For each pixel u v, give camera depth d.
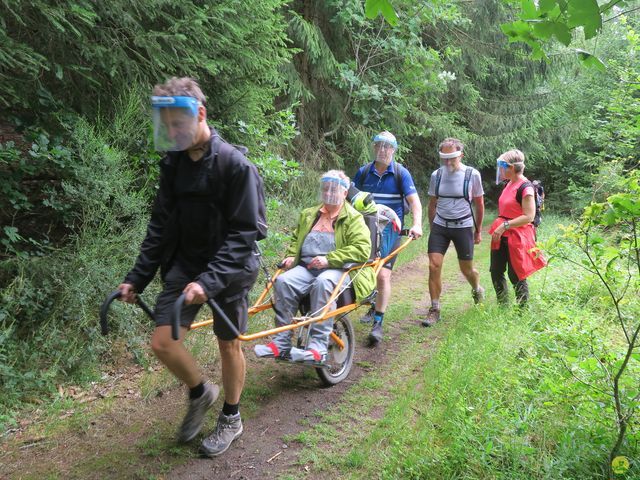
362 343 5.18
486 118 14.80
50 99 4.70
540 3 2.34
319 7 10.36
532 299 5.69
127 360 4.34
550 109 15.60
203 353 4.52
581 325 4.41
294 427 3.54
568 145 16.47
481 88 15.51
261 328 5.24
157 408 3.74
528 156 16.72
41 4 4.07
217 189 2.81
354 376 4.39
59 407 3.62
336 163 11.16
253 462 3.13
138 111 5.21
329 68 10.10
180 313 2.73
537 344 4.24
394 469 2.96
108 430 3.43
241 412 3.71
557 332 4.39
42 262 4.25
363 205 4.60
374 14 2.69
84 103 5.11
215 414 3.65
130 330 4.45
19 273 4.07
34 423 3.45
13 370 3.68
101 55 4.67
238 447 3.29
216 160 2.78
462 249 5.84
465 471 2.81
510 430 3.06
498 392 3.57
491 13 13.56
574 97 16.48
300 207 9.52
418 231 5.23
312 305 4.03
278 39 6.50
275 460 3.15
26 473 2.95
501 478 2.68
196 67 5.78
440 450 2.99
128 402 3.79
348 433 3.45
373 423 3.57
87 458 3.12
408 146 12.90
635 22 12.95
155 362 4.41
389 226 5.22
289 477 2.97
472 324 5.13
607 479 2.68
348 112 11.38
